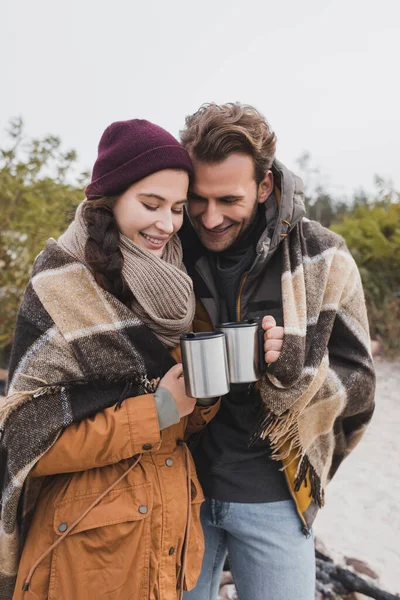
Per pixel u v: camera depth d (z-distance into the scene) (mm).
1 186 5348
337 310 1761
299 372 1567
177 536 1533
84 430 1460
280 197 1707
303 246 1751
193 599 1918
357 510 3359
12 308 5223
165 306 1560
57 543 1444
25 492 1626
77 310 1510
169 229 1528
